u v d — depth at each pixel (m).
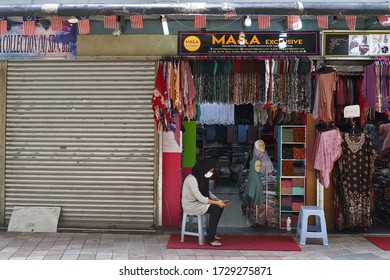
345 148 6.92
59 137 7.06
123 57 6.96
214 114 8.08
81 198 7.04
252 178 7.14
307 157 7.12
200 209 6.18
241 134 10.80
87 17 5.95
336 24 6.85
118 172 7.01
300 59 6.63
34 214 7.00
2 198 7.08
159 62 6.90
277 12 5.67
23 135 7.09
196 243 6.30
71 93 7.05
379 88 6.43
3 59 7.04
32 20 6.00
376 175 7.90
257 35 6.82
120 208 7.01
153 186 7.00
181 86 6.63
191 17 6.60
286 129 7.14
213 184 9.70
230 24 6.87
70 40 7.01
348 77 6.91
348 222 6.88
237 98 6.75
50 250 5.92
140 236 6.71
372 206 7.04
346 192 6.90
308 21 6.82
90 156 7.03
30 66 7.08
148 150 7.00
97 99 7.02
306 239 6.56
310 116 7.10
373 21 6.53
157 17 6.58
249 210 7.45
